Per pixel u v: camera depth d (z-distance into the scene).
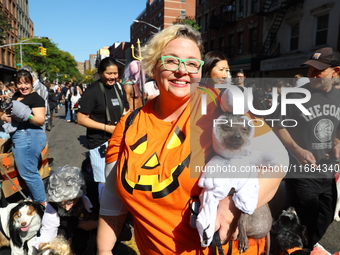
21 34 58.31
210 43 24.86
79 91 11.55
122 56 74.12
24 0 61.72
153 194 1.08
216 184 0.96
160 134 1.18
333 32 13.51
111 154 1.32
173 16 48.94
